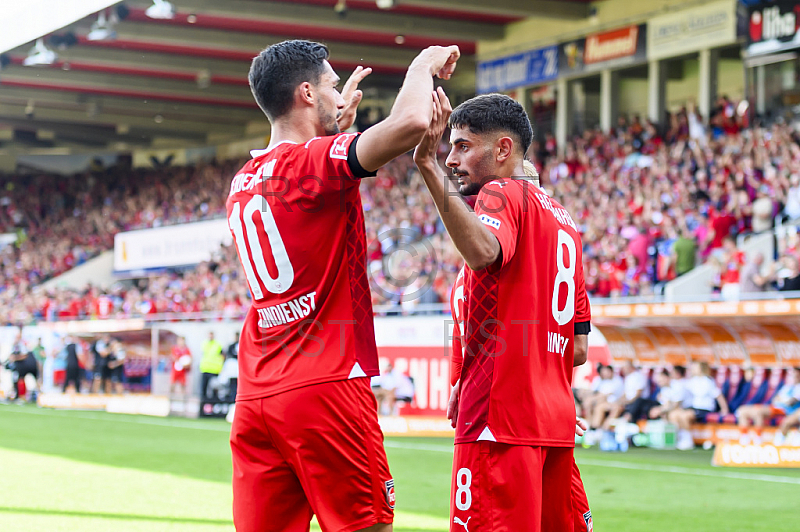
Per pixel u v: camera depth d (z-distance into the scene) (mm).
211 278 33125
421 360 19000
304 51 3830
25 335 30500
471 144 3982
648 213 23094
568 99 31609
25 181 53188
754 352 16203
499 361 3764
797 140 21906
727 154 23016
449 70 3602
